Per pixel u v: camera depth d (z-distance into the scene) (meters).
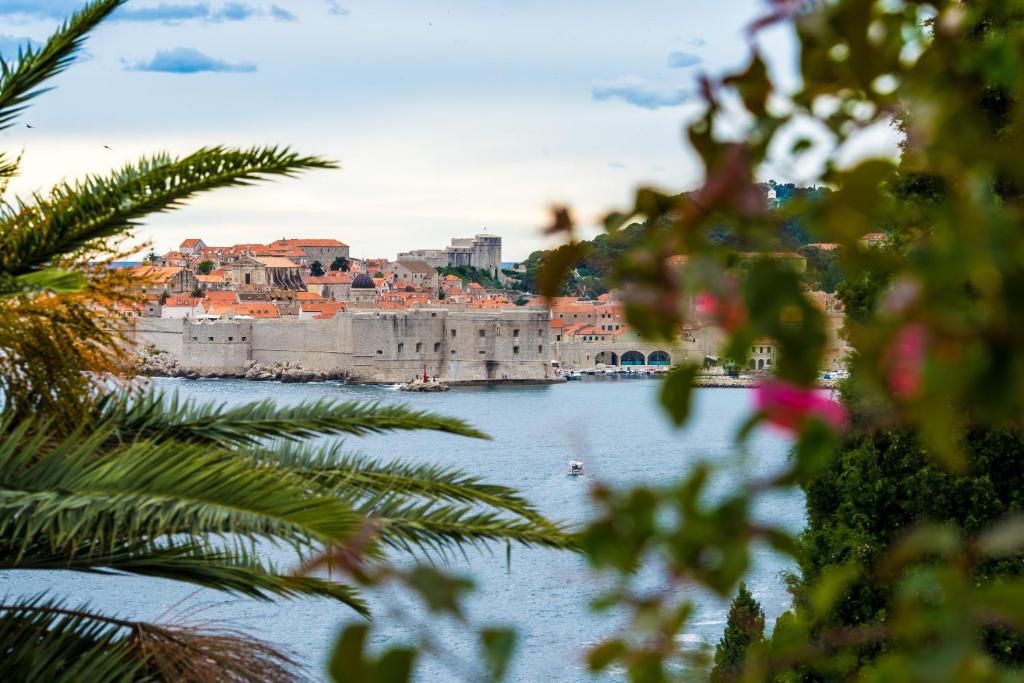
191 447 16.95
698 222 4.56
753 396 4.63
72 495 15.60
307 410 21.77
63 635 17.98
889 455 39.75
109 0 19.59
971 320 4.12
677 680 5.55
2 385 19.88
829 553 40.34
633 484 5.16
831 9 4.50
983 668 4.68
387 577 4.98
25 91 19.41
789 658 6.43
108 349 22.28
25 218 20.08
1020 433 36.12
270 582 17.39
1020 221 4.30
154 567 17.36
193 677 18.12
